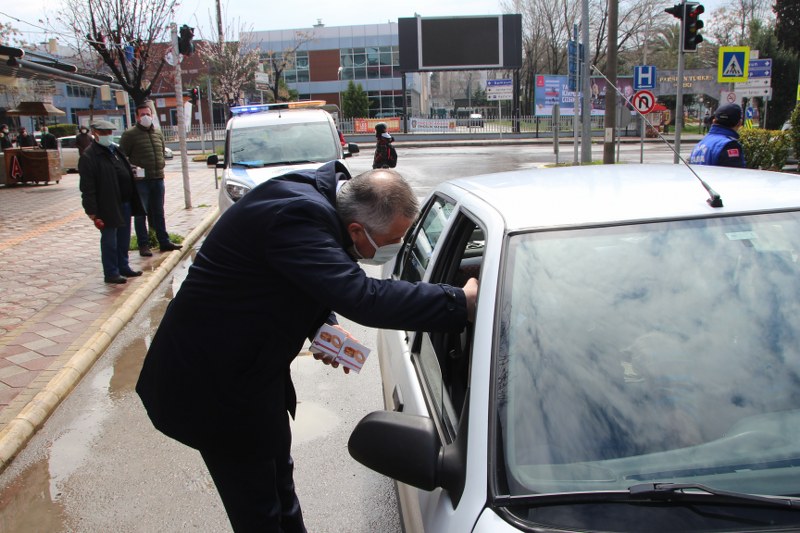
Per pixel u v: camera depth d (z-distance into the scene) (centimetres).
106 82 1909
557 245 201
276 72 3853
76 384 502
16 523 334
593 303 188
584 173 276
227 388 212
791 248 200
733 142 607
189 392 214
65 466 388
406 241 370
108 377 518
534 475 157
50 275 800
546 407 168
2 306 672
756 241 202
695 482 155
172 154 3180
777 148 1305
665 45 5356
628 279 193
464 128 4066
